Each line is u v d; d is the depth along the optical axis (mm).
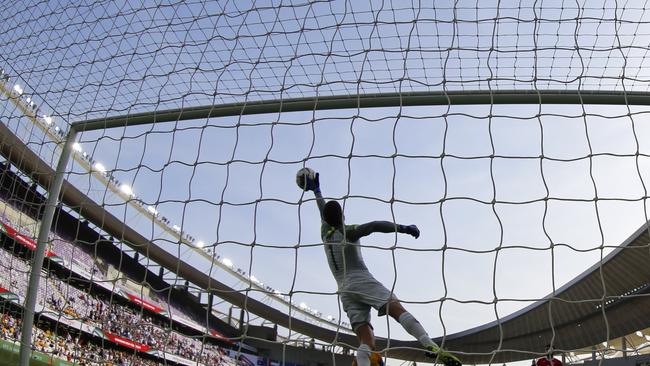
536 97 5477
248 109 5801
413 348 3922
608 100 5453
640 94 5402
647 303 35344
